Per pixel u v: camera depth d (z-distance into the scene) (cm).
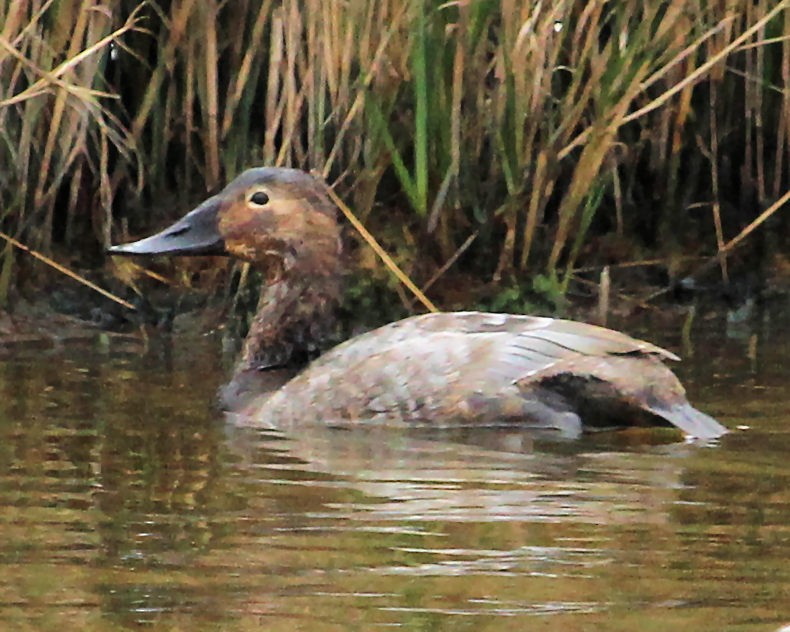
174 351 1124
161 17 1227
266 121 1191
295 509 664
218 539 615
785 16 1260
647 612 523
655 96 1295
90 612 520
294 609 524
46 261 1148
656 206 1327
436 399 861
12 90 1167
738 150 1332
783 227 1334
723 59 1268
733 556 596
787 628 493
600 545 609
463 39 1180
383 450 794
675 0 1152
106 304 1226
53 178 1237
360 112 1184
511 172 1205
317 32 1173
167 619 512
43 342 1145
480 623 509
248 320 1203
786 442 818
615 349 864
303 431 848
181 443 809
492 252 1241
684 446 805
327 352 923
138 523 638
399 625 507
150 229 1274
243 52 1250
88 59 1184
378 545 606
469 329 894
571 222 1301
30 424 848
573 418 848
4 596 538
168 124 1268
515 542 612
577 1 1238
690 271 1309
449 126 1199
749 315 1264
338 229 993
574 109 1186
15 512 657
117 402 921
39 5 1152
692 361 1069
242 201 984
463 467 752
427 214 1219
